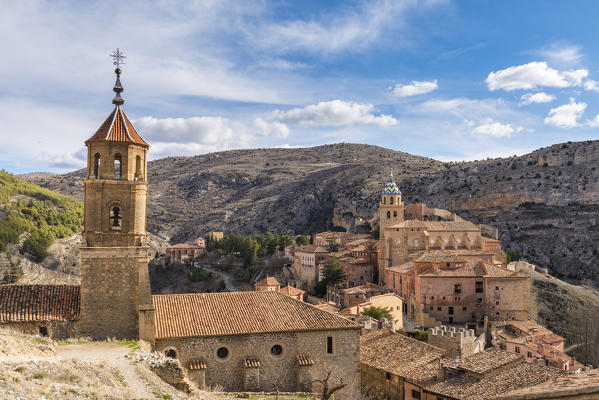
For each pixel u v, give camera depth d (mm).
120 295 35656
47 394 20391
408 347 50625
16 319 32750
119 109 37438
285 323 38406
